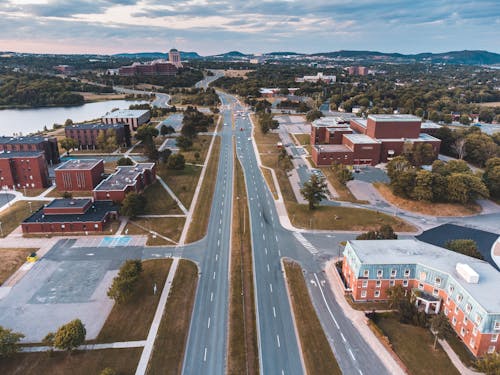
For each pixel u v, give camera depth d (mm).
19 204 118875
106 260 87438
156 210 115125
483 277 66812
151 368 56781
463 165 132750
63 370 56125
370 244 79500
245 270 83812
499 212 117000
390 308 71312
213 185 138125
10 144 151750
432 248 78375
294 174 151000
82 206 105875
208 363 58219
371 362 58875
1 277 80125
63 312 69438
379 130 164875
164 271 82750
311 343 62719
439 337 63062
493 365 52844
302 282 79812
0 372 55656
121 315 68562
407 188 119875
